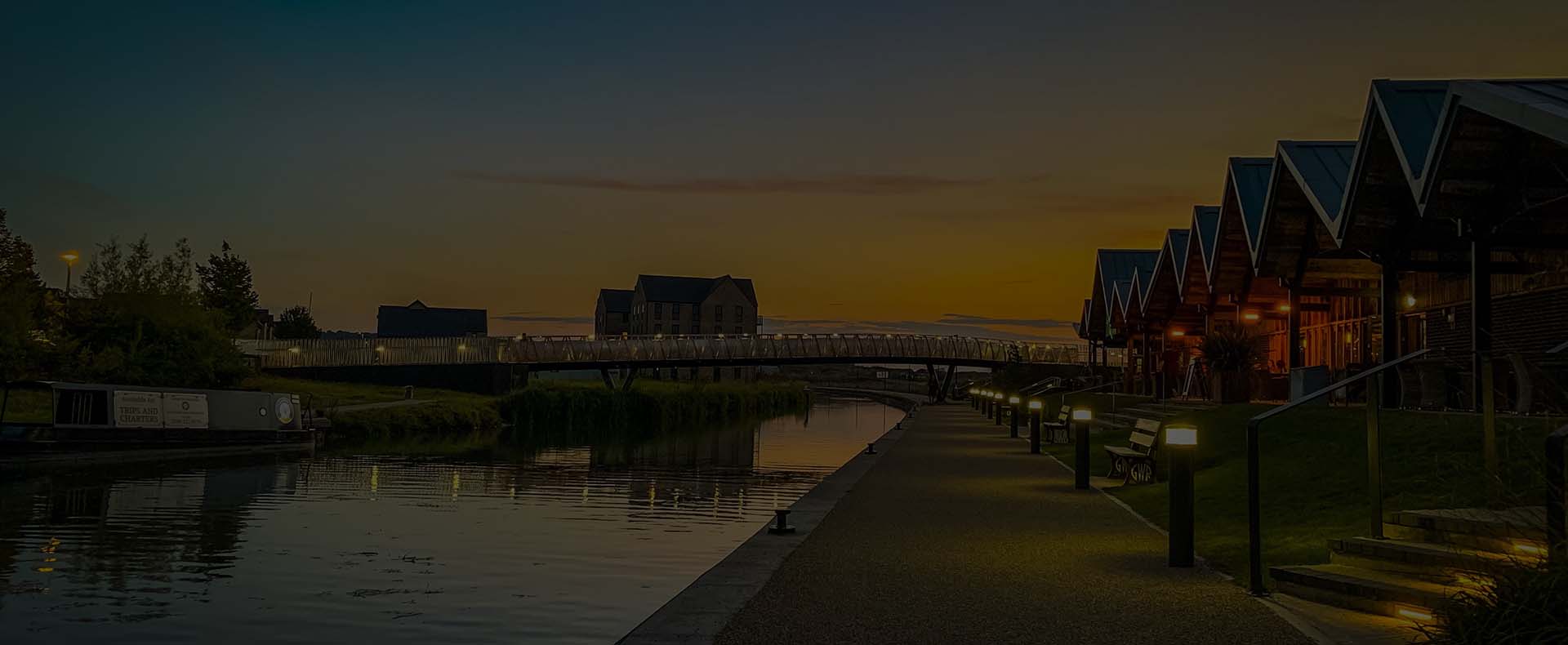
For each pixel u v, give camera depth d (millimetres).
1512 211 17047
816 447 41969
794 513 14500
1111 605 8781
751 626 8047
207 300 60344
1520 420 13375
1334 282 29062
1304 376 23422
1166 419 28875
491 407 51969
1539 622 6516
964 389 105812
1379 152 19469
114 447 30016
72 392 30219
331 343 60750
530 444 41812
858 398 127562
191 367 44156
